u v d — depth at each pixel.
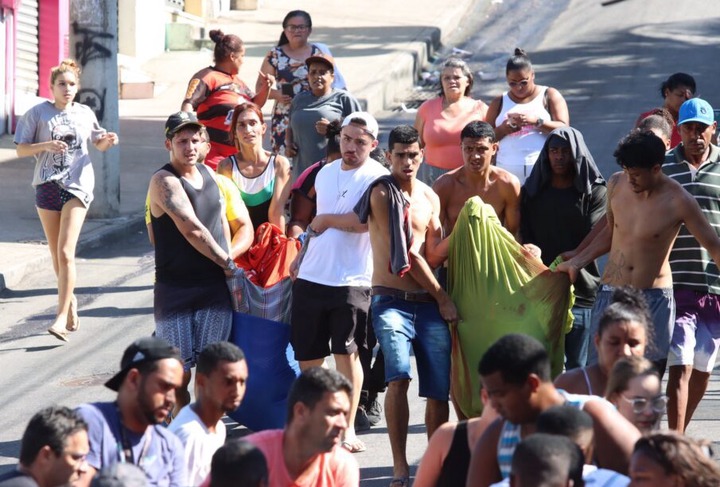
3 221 29.91
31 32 41.78
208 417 12.29
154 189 16.34
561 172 16.98
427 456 10.91
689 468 8.82
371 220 15.78
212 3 55.72
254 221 18.95
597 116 38.88
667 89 22.16
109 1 30.30
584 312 16.77
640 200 15.23
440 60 50.50
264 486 9.88
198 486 11.40
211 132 24.64
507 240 15.88
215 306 16.52
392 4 57.06
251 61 47.84
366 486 15.53
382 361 17.84
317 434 11.11
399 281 15.73
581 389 12.02
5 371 20.33
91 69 30.16
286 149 24.28
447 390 15.69
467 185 17.33
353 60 47.09
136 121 41.94
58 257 22.03
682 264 16.14
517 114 21.30
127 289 25.22
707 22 51.28
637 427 10.84
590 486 9.49
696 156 16.53
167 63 50.53
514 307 15.77
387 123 41.31
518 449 8.91
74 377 19.95
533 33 52.19
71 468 10.62
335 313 16.45
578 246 16.66
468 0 57.66
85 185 22.36
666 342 15.30
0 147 38.03
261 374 16.58
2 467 16.08
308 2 58.38
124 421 11.45
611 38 49.91
